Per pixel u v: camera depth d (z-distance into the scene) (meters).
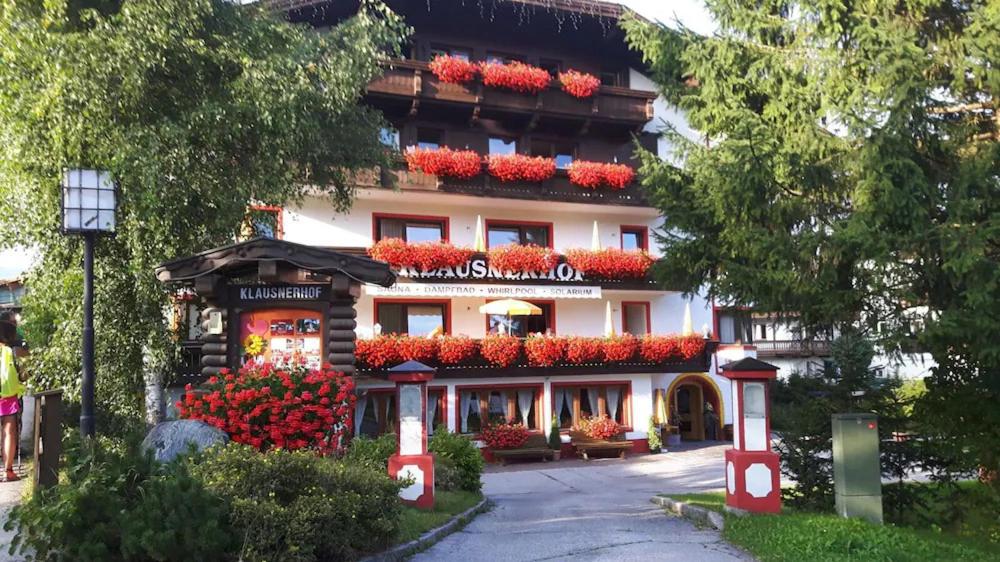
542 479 16.88
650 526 8.98
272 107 11.03
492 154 22.45
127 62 10.23
